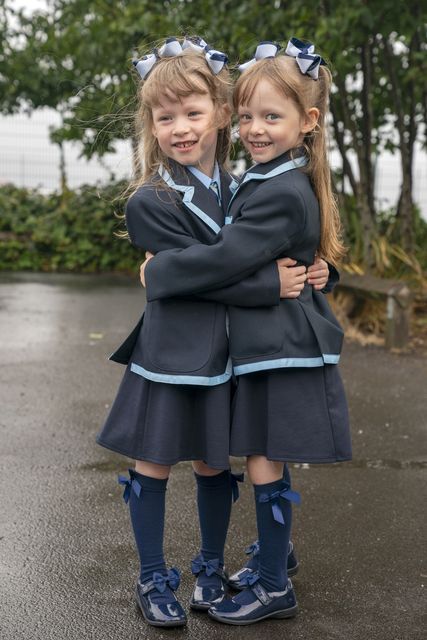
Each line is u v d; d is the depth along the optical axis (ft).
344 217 23.07
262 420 7.34
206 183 7.52
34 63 34.12
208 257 7.02
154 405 7.33
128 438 7.45
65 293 27.14
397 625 7.50
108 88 26.78
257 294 7.13
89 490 10.45
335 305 21.50
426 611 7.75
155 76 7.31
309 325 7.34
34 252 33.60
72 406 14.08
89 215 33.68
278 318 7.23
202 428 7.34
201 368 7.14
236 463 11.66
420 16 19.75
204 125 7.34
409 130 23.31
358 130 24.62
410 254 23.52
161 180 7.47
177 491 10.44
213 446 7.20
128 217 7.45
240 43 20.65
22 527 9.32
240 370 7.16
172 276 7.11
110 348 18.65
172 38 7.49
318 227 7.48
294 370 7.30
